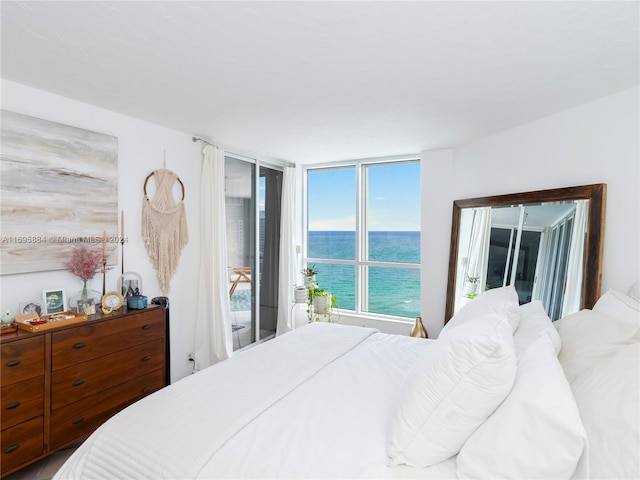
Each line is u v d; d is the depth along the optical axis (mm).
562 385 1087
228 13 1481
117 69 2008
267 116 2822
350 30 1605
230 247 3951
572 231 2545
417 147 3809
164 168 3109
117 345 2434
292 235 4707
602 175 2418
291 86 2236
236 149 3936
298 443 1285
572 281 2512
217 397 1627
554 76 2090
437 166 3877
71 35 1658
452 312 3670
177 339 3250
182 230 3264
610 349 1452
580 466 970
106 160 2650
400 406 1308
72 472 1384
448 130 3186
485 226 3355
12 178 2150
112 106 2605
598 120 2439
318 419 1451
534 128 2910
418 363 1479
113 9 1458
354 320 4590
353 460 1199
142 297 2682
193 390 1704
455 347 1222
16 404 1924
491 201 3279
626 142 2281
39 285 2314
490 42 1711
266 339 4531
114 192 2709
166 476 1189
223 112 2736
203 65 1956
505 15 1491
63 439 2131
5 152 2119
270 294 4605
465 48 1770
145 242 2975
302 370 1937
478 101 2494
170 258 3164
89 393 2266
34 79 2143
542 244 2785
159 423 1420
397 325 4309
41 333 2033
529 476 1006
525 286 2910
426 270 3938
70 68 1999
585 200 2473
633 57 1858
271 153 4191
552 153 2768
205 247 3473
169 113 2760
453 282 3672
